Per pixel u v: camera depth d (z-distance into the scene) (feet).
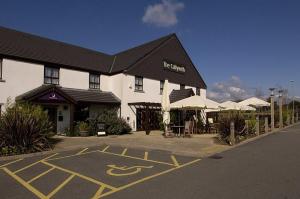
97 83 76.59
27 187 22.97
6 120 39.60
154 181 24.45
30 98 55.06
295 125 106.83
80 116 69.62
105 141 52.16
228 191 21.22
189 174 26.78
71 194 21.04
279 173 26.55
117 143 48.98
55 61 65.77
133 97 78.59
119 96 76.64
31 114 42.09
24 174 27.43
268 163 31.37
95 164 31.94
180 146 45.16
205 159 34.47
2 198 20.27
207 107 61.41
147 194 20.83
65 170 28.99
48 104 63.05
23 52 61.00
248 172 27.17
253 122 63.82
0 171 28.89
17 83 57.93
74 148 43.83
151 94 84.43
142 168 29.73
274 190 21.26
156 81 86.63
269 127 89.51
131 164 31.83
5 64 56.29
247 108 76.18
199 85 105.70
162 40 91.35
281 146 44.98
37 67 61.87
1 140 38.73
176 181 24.31
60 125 65.72
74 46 84.02
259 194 20.38
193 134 68.18
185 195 20.45
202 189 21.84
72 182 24.36
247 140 52.75
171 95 89.20
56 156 37.42
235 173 26.84
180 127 68.08
